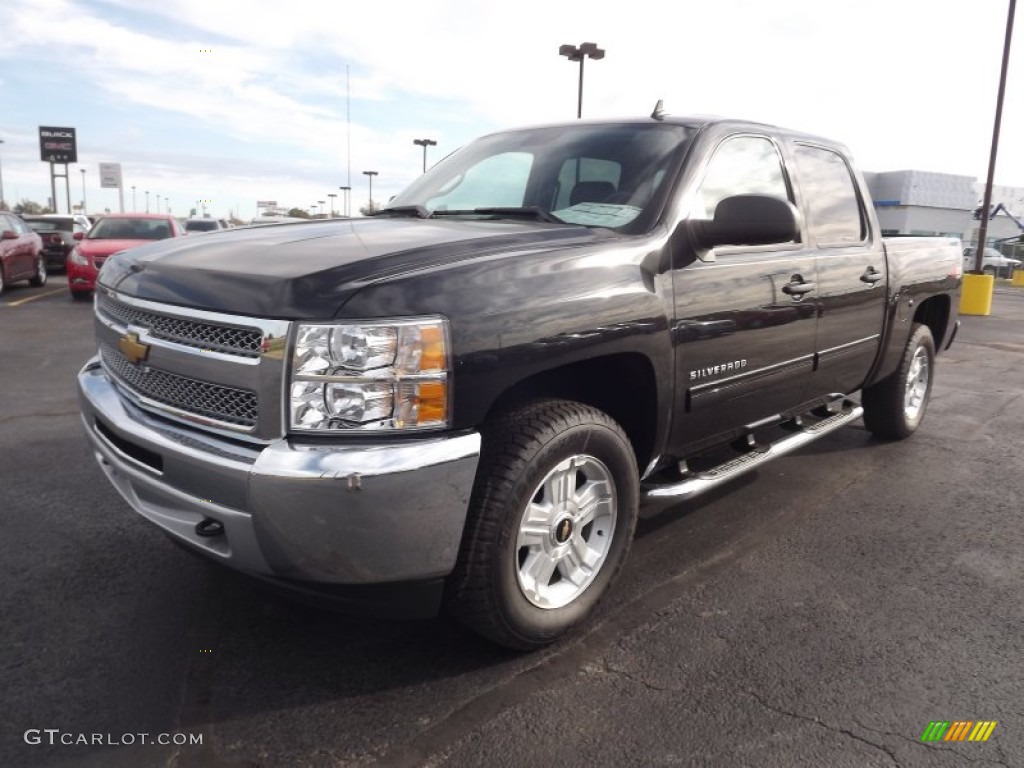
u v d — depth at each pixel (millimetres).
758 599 3180
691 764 2205
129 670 2598
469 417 2305
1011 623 3033
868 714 2445
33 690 2473
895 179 44906
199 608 3008
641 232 2986
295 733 2303
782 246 3742
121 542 3580
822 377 4141
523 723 2367
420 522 2217
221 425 2344
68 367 7809
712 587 3277
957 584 3359
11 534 3652
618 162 3355
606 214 3131
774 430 5531
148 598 3076
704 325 3115
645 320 2822
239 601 3064
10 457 4785
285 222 3488
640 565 3477
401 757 2211
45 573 3270
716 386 3273
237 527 2236
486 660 2695
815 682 2605
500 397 2619
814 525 3986
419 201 3783
